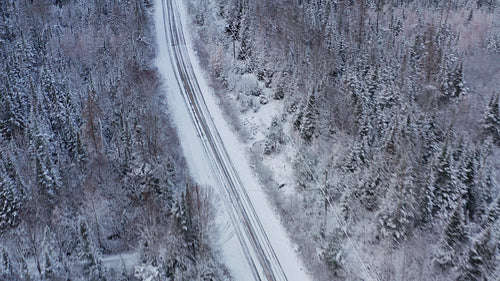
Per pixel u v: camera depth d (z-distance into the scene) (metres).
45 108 72.25
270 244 50.81
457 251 44.94
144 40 95.69
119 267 48.38
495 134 62.09
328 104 66.44
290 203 55.47
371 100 67.06
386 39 88.94
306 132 63.09
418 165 53.06
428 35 86.75
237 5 95.25
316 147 61.69
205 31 100.06
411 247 48.00
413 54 81.56
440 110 68.06
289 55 80.06
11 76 76.00
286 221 53.44
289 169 61.19
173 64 91.75
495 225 45.31
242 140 68.50
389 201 49.97
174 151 65.56
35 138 61.44
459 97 69.69
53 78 75.81
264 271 47.50
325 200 54.53
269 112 73.25
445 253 45.44
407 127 57.09
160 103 77.62
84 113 70.38
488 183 52.69
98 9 104.50
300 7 93.69
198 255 45.19
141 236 50.38
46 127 67.75
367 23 97.38
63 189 58.81
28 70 81.81
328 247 47.41
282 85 75.81
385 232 49.19
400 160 52.47
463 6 113.62
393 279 46.19
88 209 54.75
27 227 52.22
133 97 74.19
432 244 47.91
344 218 52.59
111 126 68.94
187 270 43.50
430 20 103.44
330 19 90.69
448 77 71.06
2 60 82.31
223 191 59.22
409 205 48.97
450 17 107.00
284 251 49.84
